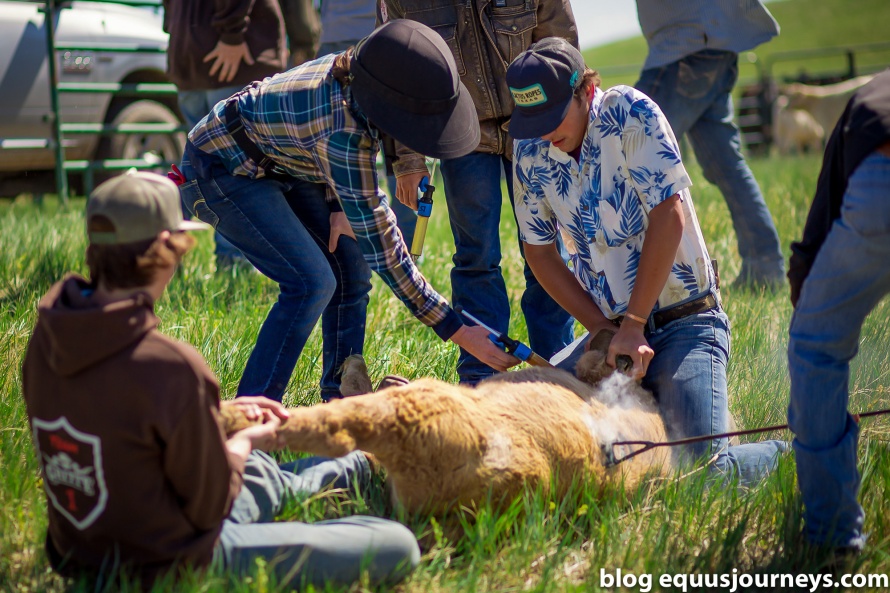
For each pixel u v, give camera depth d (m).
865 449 5.04
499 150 6.14
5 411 5.09
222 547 3.69
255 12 9.24
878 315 7.18
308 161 4.86
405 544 3.82
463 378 6.20
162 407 3.32
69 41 13.54
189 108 9.78
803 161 21.23
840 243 3.73
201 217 5.20
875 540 4.29
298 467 4.51
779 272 9.00
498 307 6.30
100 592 3.53
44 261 8.26
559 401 4.38
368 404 3.87
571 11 6.09
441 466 3.93
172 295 7.72
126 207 3.37
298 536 3.75
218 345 6.17
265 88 4.84
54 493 3.57
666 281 5.09
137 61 14.40
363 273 5.68
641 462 4.62
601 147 4.97
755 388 6.04
